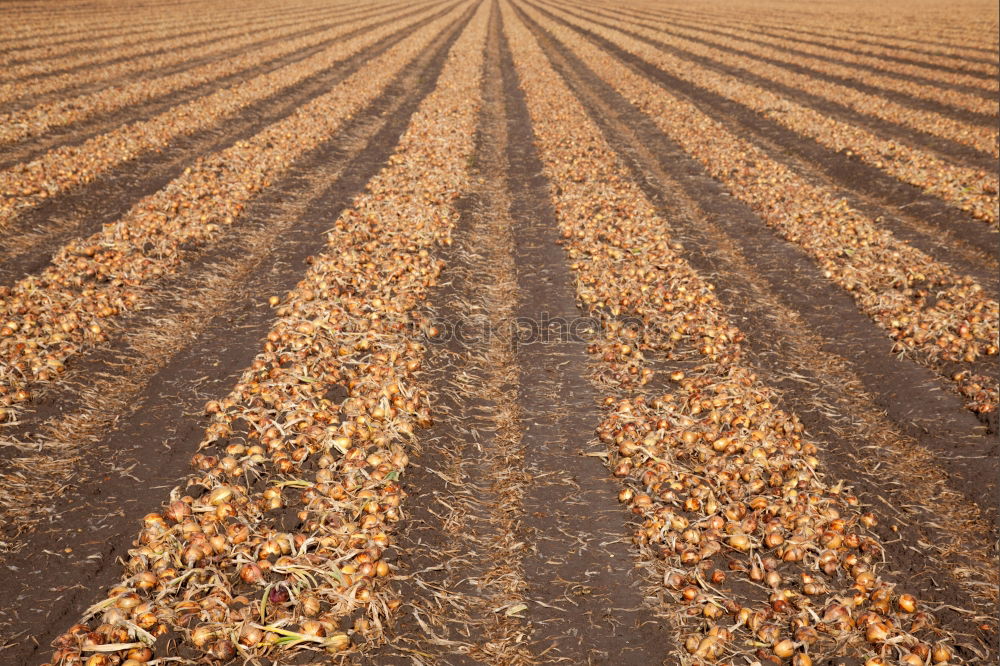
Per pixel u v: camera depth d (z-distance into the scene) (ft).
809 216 39.99
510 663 14.06
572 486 19.12
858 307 30.22
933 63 101.55
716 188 46.73
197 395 22.11
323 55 100.99
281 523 16.75
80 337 24.81
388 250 33.40
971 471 19.84
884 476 19.93
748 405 21.79
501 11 203.41
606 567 16.42
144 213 36.37
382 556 16.06
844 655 14.21
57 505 17.39
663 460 19.30
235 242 35.14
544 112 68.23
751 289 32.12
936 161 50.88
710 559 16.48
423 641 14.37
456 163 49.96
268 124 59.26
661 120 65.57
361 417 20.02
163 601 14.19
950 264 34.99
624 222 38.17
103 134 51.39
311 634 13.74
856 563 16.30
